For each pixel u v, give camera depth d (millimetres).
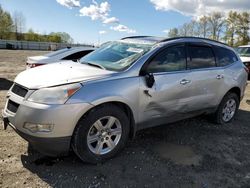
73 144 3461
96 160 3664
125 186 3254
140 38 4871
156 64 4199
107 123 3693
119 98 3660
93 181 3305
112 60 4246
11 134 4465
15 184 3139
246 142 4840
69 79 3486
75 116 3328
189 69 4664
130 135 4102
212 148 4480
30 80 3570
